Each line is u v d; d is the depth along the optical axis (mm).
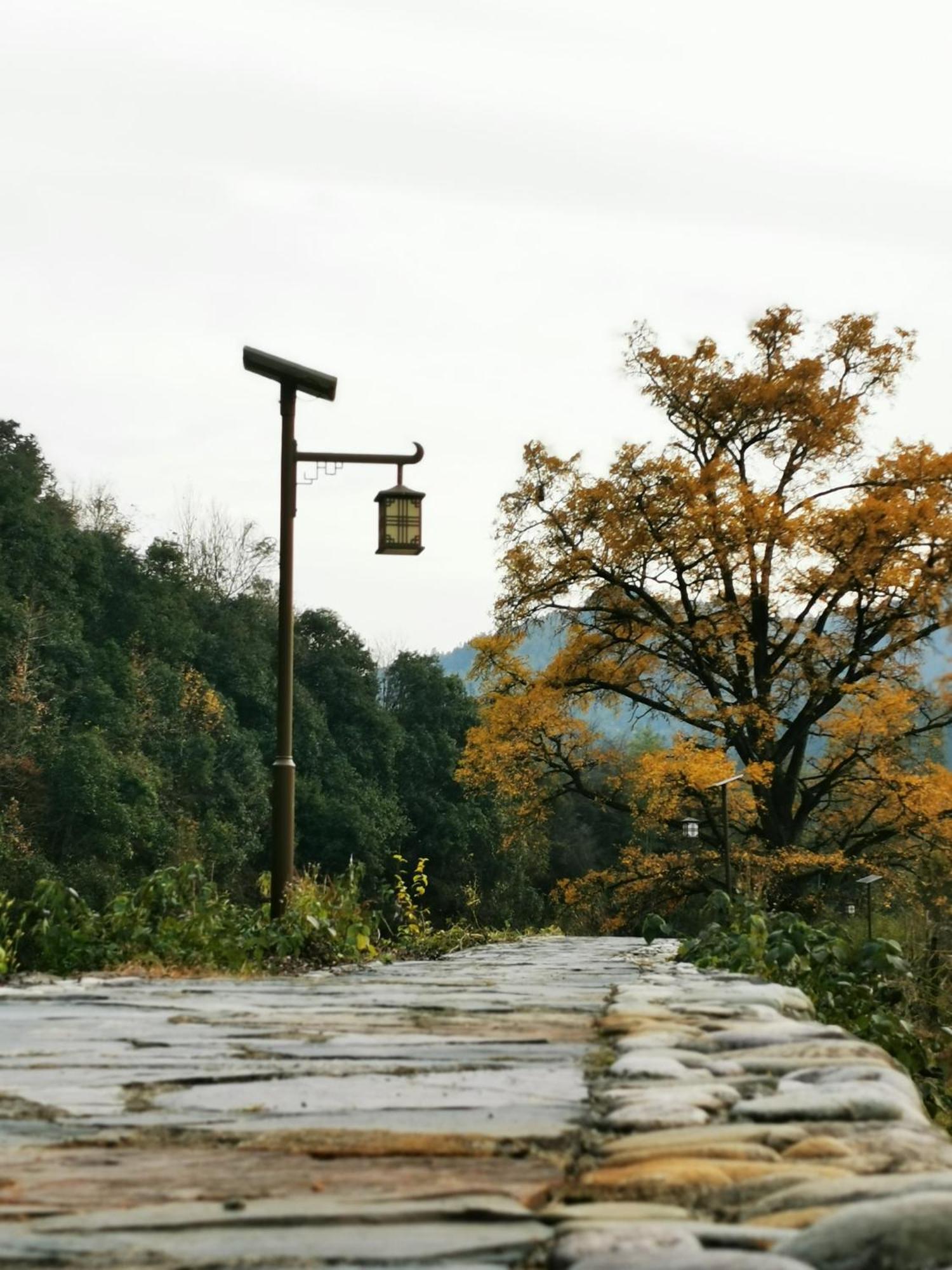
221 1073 3777
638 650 32594
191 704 53188
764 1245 1871
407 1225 2092
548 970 9312
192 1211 2176
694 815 32562
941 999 9898
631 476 30688
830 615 31547
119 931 9508
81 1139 2852
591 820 65562
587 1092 3430
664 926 11852
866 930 20938
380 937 14250
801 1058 3791
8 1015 5477
